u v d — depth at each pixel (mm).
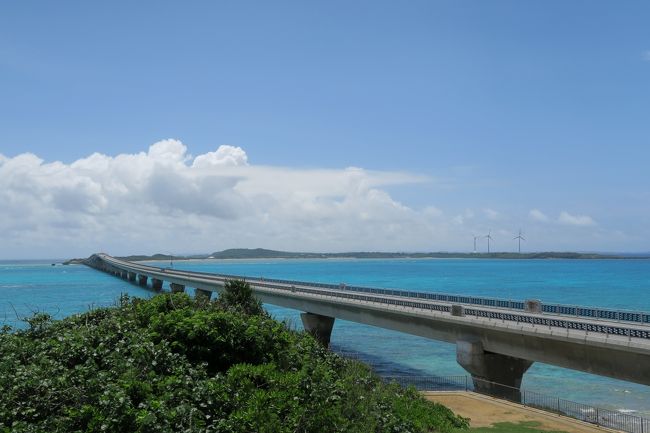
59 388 15062
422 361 58031
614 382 47500
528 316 40250
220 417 15289
